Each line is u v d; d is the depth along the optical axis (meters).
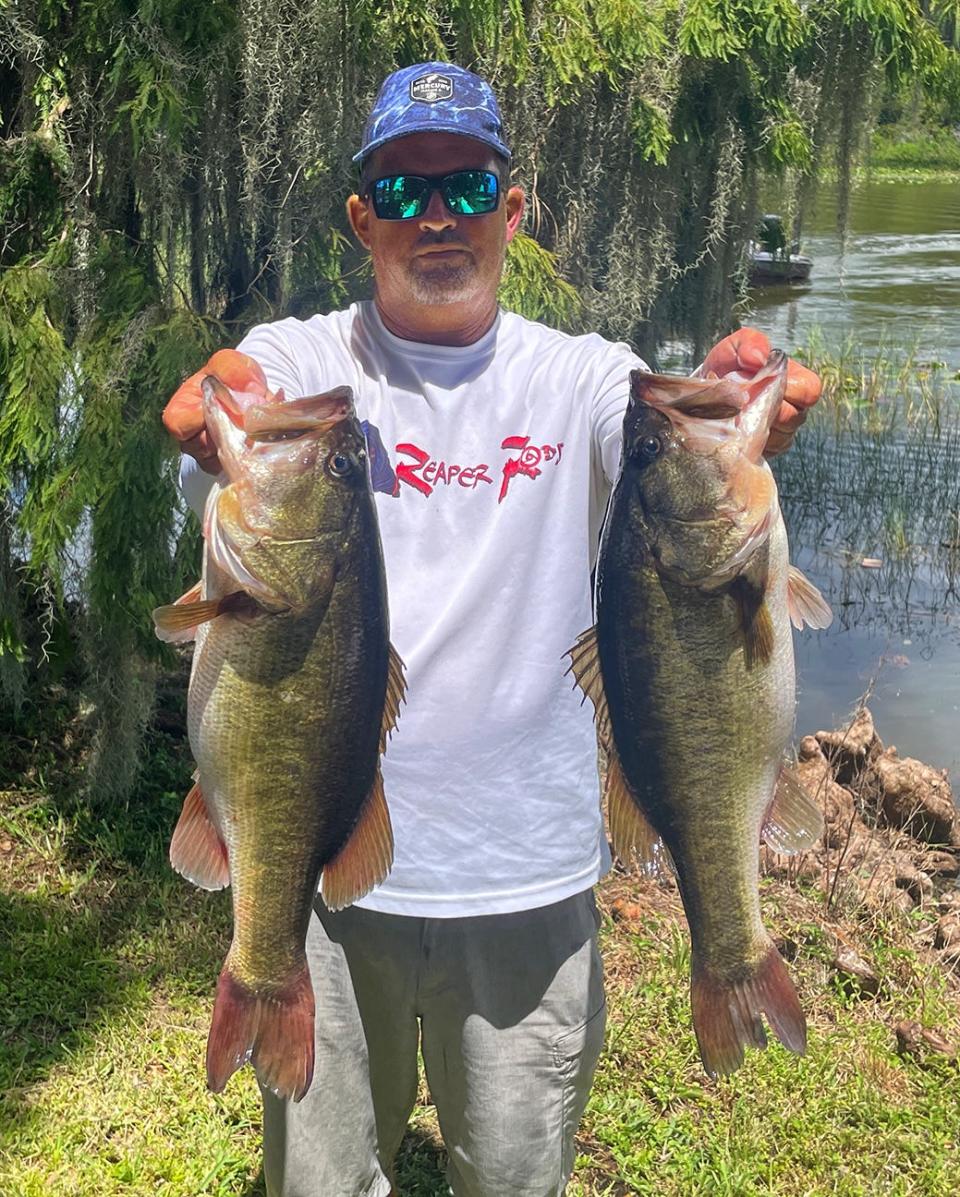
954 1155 3.85
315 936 2.72
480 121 2.59
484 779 2.65
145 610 5.02
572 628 2.70
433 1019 2.80
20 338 4.99
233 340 5.19
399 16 5.22
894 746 6.77
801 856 5.38
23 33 4.89
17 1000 4.34
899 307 18.62
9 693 5.71
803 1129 3.91
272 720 2.33
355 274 5.53
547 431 2.68
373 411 2.68
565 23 5.72
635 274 6.39
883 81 6.81
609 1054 4.19
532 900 2.68
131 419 5.09
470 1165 2.83
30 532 5.02
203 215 5.41
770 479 2.32
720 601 2.34
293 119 5.17
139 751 5.77
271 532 2.25
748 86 6.37
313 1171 2.72
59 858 5.13
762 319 17.50
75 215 5.16
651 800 2.44
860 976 4.61
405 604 2.62
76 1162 3.68
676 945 4.70
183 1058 4.12
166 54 4.71
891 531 9.61
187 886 5.03
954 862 5.80
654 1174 3.75
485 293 2.65
